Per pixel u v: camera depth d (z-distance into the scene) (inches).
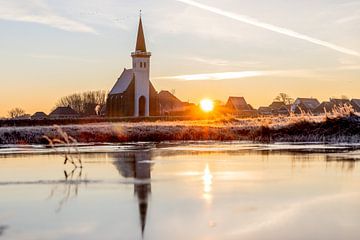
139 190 1262.3
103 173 1566.2
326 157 1966.0
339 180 1395.2
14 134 3019.2
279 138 3048.7
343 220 955.3
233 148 2486.5
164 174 1539.1
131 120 5231.3
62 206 1091.3
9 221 970.7
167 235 873.5
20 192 1251.8
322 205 1079.0
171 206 1079.0
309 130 3021.7
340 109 3120.1
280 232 880.9
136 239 855.1
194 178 1451.8
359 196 1168.2
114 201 1133.7
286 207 1062.4
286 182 1368.1
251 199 1142.3
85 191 1257.4
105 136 3171.8
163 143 2965.1
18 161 1935.3
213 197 1168.2
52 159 1998.0
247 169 1642.5
